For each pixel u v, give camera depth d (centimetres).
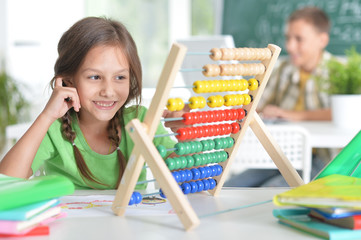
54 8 464
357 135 115
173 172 113
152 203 113
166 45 513
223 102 117
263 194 122
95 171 155
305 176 249
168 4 508
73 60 137
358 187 97
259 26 469
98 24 139
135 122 98
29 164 130
